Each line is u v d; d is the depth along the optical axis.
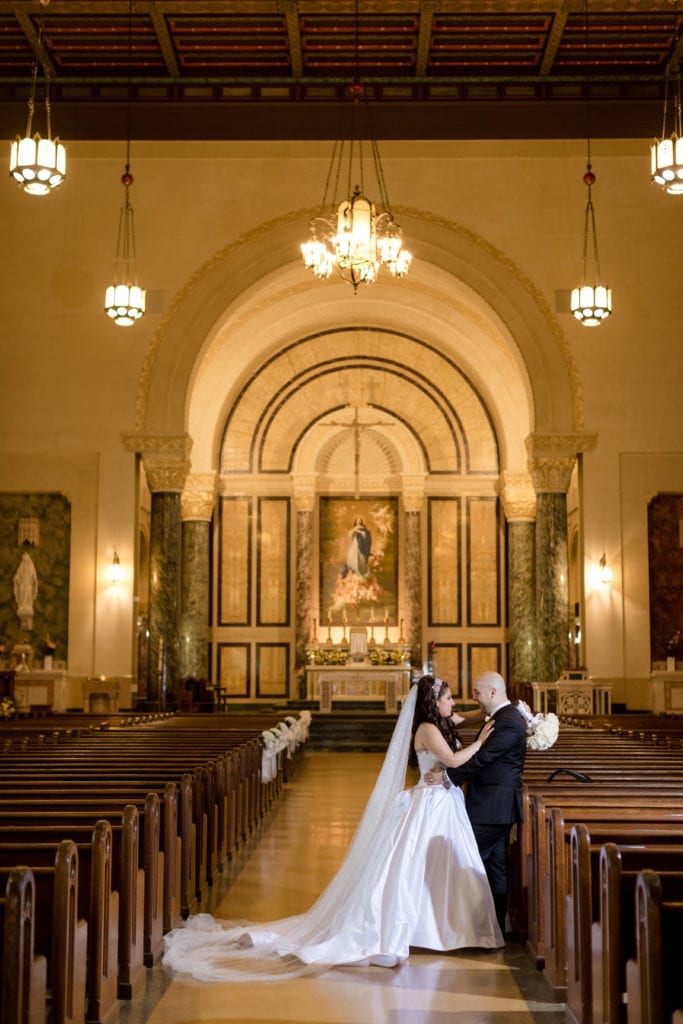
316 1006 6.52
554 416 22.64
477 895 7.75
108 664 22.53
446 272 22.95
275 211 22.81
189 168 22.91
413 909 7.57
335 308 29.91
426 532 31.66
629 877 5.69
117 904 6.64
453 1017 6.32
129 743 13.74
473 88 22.69
